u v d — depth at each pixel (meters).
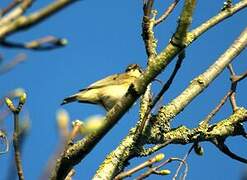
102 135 9.53
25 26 5.50
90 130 8.01
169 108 11.98
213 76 12.27
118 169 11.17
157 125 11.73
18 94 8.28
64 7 5.46
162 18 10.95
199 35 10.74
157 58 9.35
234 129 12.56
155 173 9.30
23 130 8.32
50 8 5.45
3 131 8.95
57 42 6.03
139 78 9.38
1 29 5.48
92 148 9.52
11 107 8.25
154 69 9.34
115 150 11.37
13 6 5.77
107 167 11.10
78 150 9.48
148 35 10.52
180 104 12.05
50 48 6.02
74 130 7.91
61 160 9.34
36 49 5.96
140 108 11.88
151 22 10.74
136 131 11.38
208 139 12.31
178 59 9.59
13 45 5.80
